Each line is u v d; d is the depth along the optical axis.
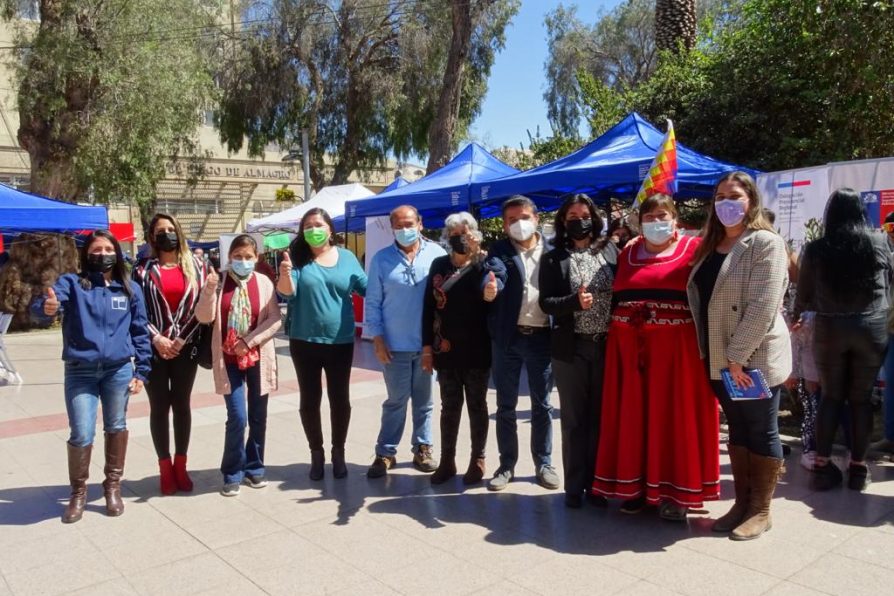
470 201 9.12
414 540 3.85
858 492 4.37
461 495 4.54
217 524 4.16
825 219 4.39
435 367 4.63
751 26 10.44
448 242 4.48
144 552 3.79
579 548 3.68
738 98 10.29
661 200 3.75
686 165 7.32
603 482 4.06
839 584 3.20
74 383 4.25
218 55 24.27
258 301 4.69
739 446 3.81
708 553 3.56
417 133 24.28
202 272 4.73
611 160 7.75
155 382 4.60
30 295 15.83
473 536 3.88
